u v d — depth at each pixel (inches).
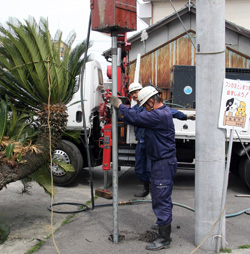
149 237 155.6
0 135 144.1
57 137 160.6
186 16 371.9
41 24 157.3
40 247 144.7
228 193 255.4
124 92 280.7
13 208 200.1
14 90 156.9
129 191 253.9
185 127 238.7
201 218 142.9
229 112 139.1
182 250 142.6
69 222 177.5
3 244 146.1
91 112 267.6
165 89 372.8
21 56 149.6
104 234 161.2
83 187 264.4
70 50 167.8
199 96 141.9
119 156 254.8
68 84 167.3
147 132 147.2
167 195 144.9
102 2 142.1
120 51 250.8
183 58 374.0
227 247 146.4
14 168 142.3
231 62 371.9
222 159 141.3
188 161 265.6
